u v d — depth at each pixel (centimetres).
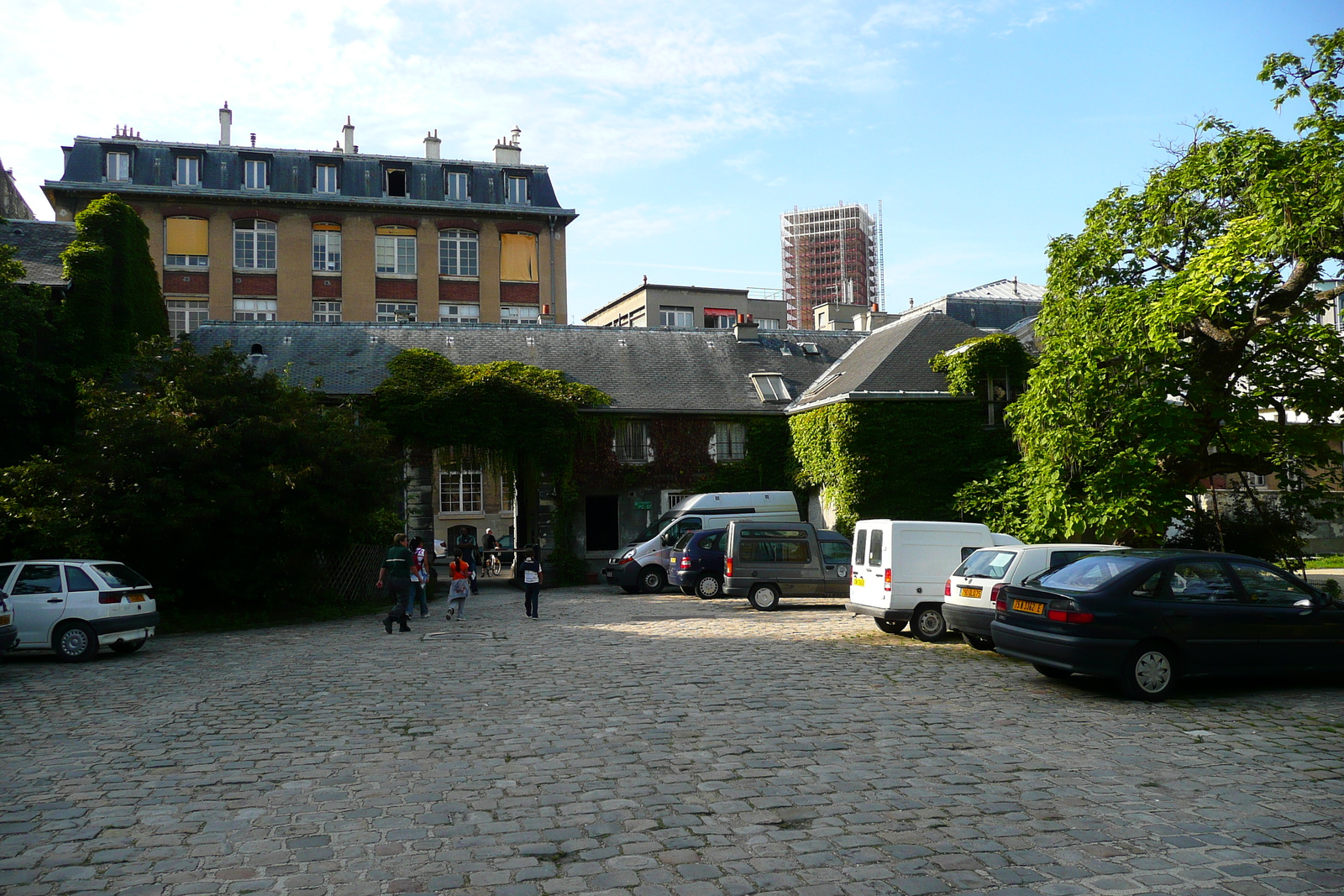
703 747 795
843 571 2134
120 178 5156
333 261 5328
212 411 2084
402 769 733
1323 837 568
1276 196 1549
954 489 2925
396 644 1555
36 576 1440
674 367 3569
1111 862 525
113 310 2836
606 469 3231
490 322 5528
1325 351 1727
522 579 1991
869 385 2972
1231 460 1888
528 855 541
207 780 708
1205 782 689
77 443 2005
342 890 491
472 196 5650
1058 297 2067
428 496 3036
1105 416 1861
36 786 696
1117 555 1103
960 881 498
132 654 1510
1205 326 1758
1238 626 1038
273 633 1797
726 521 2745
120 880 507
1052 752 777
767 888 489
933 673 1185
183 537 1977
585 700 1008
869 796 652
